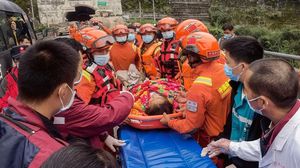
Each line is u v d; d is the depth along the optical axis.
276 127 1.67
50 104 1.48
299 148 1.55
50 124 1.43
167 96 2.88
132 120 2.64
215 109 2.48
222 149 2.26
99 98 2.73
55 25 18.84
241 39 2.27
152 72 4.69
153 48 4.64
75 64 1.52
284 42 15.60
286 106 1.61
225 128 2.58
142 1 26.23
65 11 20.11
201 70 2.51
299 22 21.95
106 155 0.93
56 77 1.44
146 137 2.58
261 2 23.58
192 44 2.47
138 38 6.80
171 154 2.31
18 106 1.40
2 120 1.33
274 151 1.71
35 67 1.42
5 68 5.62
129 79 4.67
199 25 3.68
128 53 5.14
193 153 2.32
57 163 0.88
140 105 2.89
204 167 2.15
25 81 1.42
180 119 2.56
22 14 7.79
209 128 2.57
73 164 0.87
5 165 1.20
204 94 2.39
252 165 2.34
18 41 6.84
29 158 1.20
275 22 22.28
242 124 2.34
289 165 1.63
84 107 1.96
